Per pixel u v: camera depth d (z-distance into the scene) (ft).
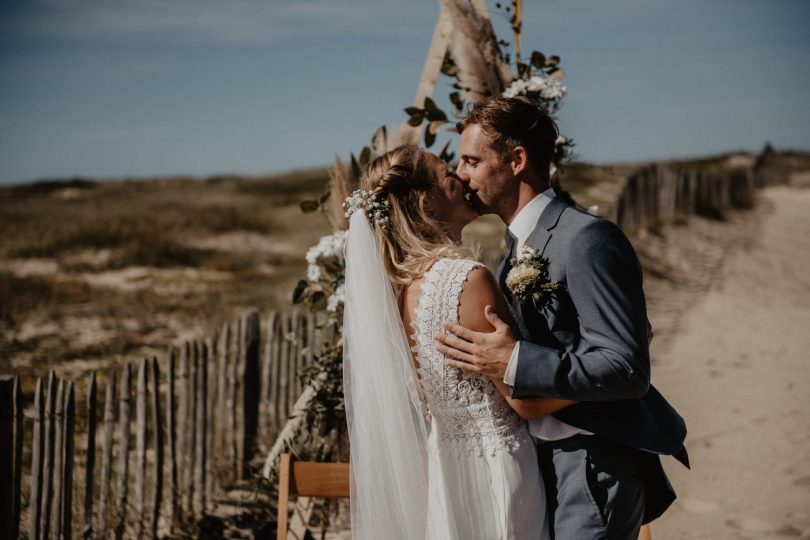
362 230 7.74
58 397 12.55
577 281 7.32
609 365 6.95
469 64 12.20
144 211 88.48
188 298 40.83
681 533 14.32
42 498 12.44
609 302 7.21
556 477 7.63
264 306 38.73
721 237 56.03
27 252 57.72
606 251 7.30
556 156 11.83
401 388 7.55
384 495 7.64
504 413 7.56
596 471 7.46
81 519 14.34
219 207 94.22
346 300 7.87
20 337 30.99
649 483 8.04
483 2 12.37
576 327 7.54
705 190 67.26
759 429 19.39
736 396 22.11
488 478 7.46
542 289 7.43
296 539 11.98
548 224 7.75
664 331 30.27
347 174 12.26
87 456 13.10
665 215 57.82
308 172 152.97
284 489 9.43
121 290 43.45
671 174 58.39
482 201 8.10
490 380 7.47
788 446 18.16
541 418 7.66
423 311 7.50
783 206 78.54
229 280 48.19
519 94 11.71
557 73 12.14
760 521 14.64
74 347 29.25
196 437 15.34
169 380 14.69
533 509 7.47
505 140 7.86
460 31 12.25
